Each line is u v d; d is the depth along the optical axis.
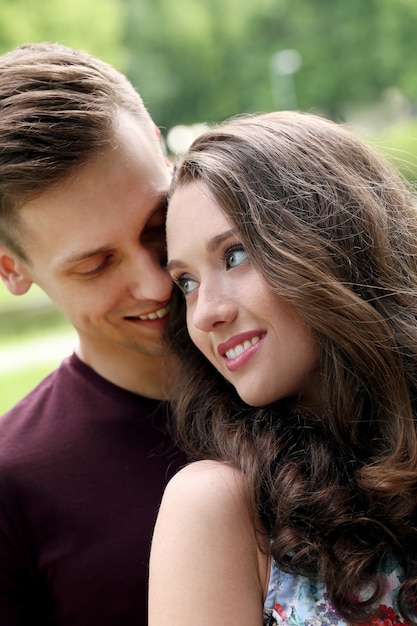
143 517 1.67
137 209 1.59
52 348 9.23
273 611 1.35
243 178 1.43
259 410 1.50
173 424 1.73
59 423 1.74
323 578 1.33
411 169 1.78
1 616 1.66
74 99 1.57
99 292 1.64
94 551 1.66
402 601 1.33
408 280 1.51
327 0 30.78
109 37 20.30
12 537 1.67
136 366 1.74
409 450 1.40
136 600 1.65
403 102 30.17
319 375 1.47
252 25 31.36
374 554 1.35
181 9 30.42
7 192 1.58
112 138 1.58
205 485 1.39
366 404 1.45
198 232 1.43
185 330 1.66
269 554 1.38
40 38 18.67
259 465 1.43
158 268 1.62
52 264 1.63
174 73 30.88
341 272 1.43
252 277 1.40
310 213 1.44
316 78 30.47
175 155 1.65
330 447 1.44
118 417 1.73
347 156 1.54
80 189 1.56
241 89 31.28
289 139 1.50
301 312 1.38
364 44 29.84
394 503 1.38
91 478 1.69
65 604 1.68
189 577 1.31
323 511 1.38
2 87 1.60
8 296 13.95
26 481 1.68
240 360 1.42
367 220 1.48
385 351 1.42
